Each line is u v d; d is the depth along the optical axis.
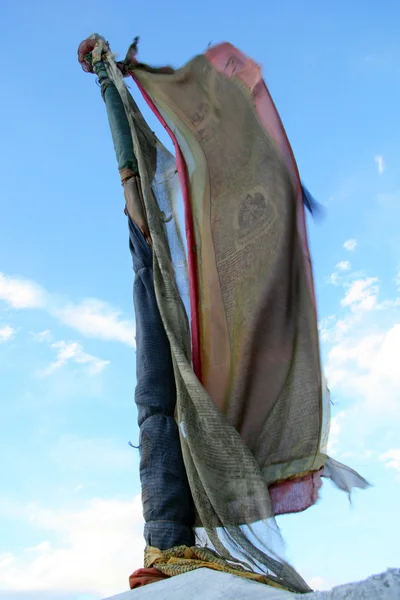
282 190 10.34
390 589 4.82
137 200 10.75
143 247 10.45
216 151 11.05
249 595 5.58
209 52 11.88
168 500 7.82
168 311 9.21
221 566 6.86
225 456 7.62
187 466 7.74
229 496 7.39
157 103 11.71
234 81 11.51
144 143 11.55
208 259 10.16
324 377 8.94
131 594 6.22
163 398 8.77
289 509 7.95
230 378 9.16
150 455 8.21
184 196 10.61
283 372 9.06
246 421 8.79
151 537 7.57
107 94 12.00
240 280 9.88
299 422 8.59
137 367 9.17
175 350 8.59
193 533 7.78
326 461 8.25
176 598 5.88
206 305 9.77
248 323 9.48
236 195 10.62
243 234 10.26
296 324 9.39
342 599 4.89
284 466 8.29
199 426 7.93
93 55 12.66
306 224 10.06
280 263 9.79
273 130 10.87
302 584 6.60
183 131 11.31
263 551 6.93
